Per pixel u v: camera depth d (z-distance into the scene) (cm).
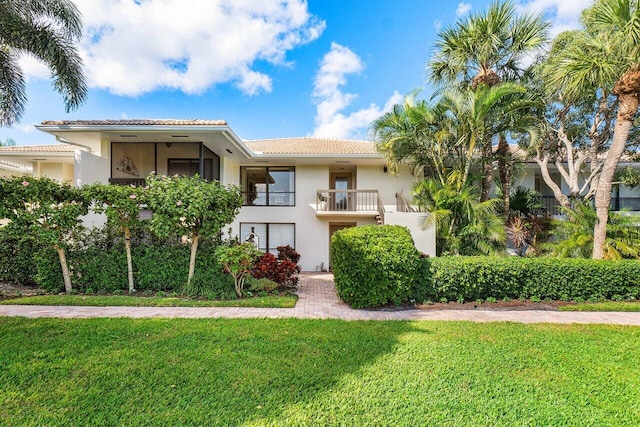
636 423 314
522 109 1177
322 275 1506
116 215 894
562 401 353
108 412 323
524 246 1352
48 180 860
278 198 1725
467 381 395
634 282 872
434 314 753
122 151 1316
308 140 1977
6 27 991
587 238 1052
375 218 1698
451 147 1270
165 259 958
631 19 802
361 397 356
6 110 1122
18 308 750
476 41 1173
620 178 1494
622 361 464
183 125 1106
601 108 1251
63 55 1060
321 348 502
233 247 919
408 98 1239
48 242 883
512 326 638
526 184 1764
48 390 363
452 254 1136
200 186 934
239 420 312
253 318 682
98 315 695
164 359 449
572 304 840
